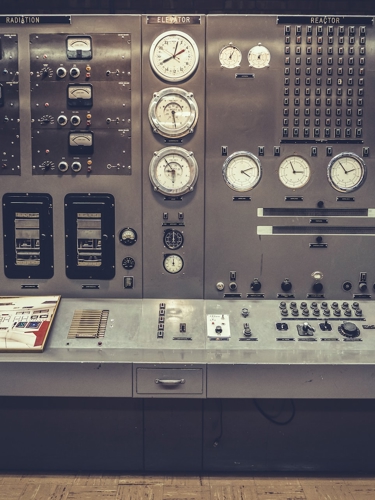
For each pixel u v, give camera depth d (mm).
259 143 2191
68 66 2170
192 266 2236
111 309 2195
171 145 2195
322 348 2033
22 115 2186
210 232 2221
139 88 2172
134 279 2240
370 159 2205
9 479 2217
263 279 2240
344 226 2225
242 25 2158
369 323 2150
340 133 2193
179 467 2293
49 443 2266
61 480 2217
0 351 2000
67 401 2242
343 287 2244
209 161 2197
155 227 2223
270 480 2240
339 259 2236
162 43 2152
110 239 2225
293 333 2092
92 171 2203
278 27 2162
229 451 2285
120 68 2164
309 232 2227
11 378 1984
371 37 2174
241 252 2230
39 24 2158
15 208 2215
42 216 2217
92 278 2244
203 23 2156
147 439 2273
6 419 2248
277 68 2170
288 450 2283
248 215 2217
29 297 2227
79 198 2211
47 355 1997
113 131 2186
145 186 2211
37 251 2240
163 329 2109
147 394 1997
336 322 2146
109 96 2176
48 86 2176
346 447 2275
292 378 1979
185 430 2271
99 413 2252
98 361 1979
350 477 2262
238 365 1972
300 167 2199
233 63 2166
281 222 2221
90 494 2127
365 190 2217
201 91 2174
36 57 2166
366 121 2191
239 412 2262
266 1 2662
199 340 2066
